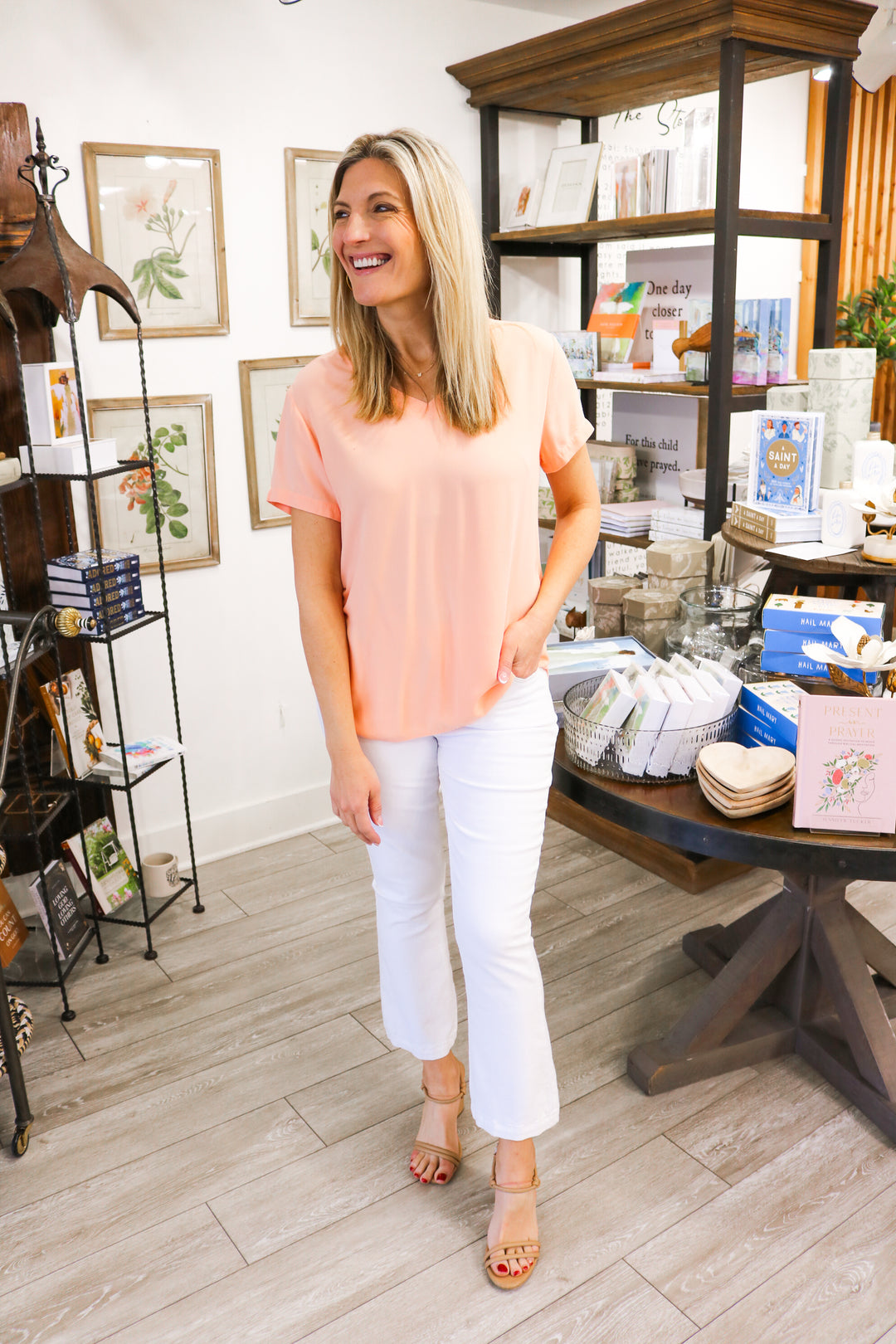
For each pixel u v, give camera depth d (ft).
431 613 4.91
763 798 5.80
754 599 8.23
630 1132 6.51
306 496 4.99
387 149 4.41
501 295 12.09
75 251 7.57
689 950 8.30
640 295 11.13
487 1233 5.82
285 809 10.96
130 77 8.86
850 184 16.87
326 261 10.27
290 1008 7.95
